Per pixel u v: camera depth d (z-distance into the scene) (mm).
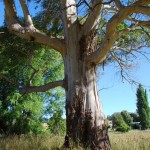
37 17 16734
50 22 16891
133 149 13094
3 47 18266
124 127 56375
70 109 14117
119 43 18156
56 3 15805
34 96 29891
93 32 14562
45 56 27156
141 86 18625
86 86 14250
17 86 16297
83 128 13828
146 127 72688
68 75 14531
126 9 11930
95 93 14336
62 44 14781
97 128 13836
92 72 14438
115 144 14320
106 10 16703
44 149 13781
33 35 14477
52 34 17188
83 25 14602
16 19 14430
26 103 29438
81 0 12273
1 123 29656
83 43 14539
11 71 26922
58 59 28312
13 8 14336
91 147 13570
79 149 13109
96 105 14164
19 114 29547
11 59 18656
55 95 31297
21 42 17531
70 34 14625
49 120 31078
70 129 13945
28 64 17969
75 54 14477
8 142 15477
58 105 31359
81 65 14398
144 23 12711
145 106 73625
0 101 29344
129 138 16281
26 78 27250
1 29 17562
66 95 14516
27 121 29812
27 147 13984
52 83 14953
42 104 30438
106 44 13141
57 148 13773
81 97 14109
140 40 17969
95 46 14742
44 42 14727
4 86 29109
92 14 14031
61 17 15477
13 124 29625
